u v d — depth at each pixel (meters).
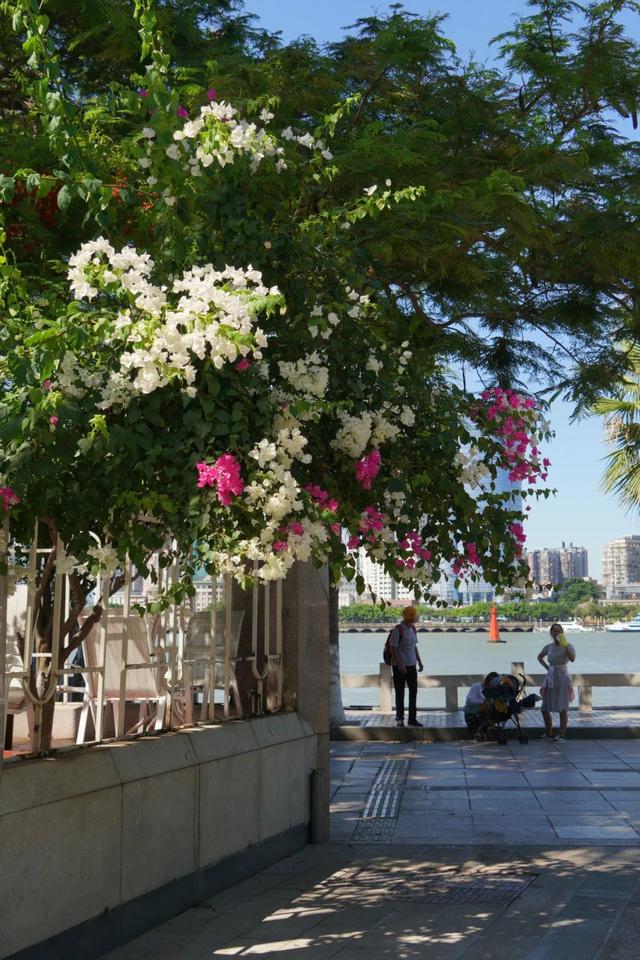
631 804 10.27
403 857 8.09
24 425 4.37
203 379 4.77
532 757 14.02
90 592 6.64
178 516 4.86
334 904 6.71
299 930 6.12
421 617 163.38
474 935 5.94
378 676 19.08
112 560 5.15
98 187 5.23
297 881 7.37
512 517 6.18
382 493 5.82
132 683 7.14
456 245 9.37
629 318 11.02
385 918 6.36
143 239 6.49
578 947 5.64
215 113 5.45
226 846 7.21
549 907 6.51
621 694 26.73
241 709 8.26
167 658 7.30
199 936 6.03
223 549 4.86
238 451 4.86
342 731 16.31
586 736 16.14
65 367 4.77
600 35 10.38
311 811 8.71
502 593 6.39
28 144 7.12
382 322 6.88
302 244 5.81
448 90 10.16
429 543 6.14
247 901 6.82
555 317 11.09
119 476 4.87
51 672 5.71
